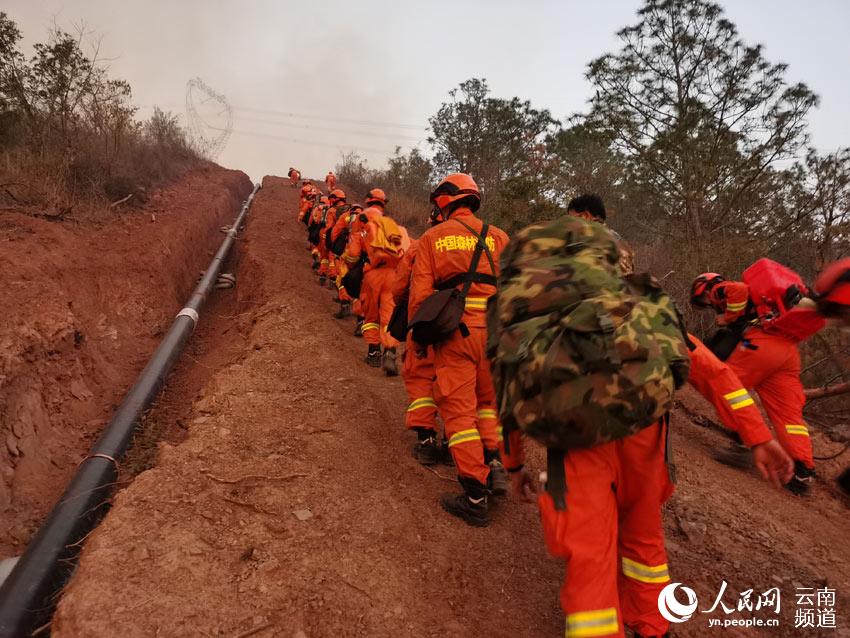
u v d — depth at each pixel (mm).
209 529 3078
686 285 9109
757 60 12367
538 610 3027
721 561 3641
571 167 14633
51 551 3301
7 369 4957
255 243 13766
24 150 10578
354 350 7090
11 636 2811
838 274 2605
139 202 12844
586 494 2107
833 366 7406
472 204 3988
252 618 2576
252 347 6363
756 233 12305
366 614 2760
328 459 4066
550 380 1966
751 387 4859
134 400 5305
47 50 11305
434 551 3363
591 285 2123
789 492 4770
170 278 9812
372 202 7512
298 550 3070
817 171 11445
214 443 3957
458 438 3639
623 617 2389
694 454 5340
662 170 13148
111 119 12445
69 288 7059
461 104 21844
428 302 3578
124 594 2531
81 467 4168
